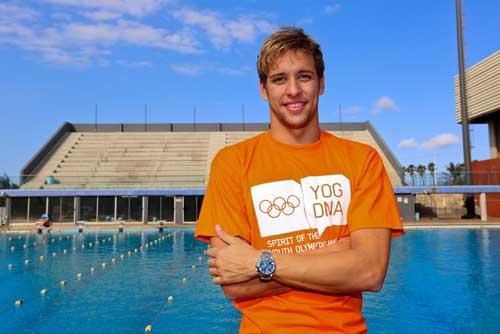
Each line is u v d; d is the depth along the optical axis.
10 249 17.08
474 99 34.75
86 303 8.14
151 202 30.53
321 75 1.98
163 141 43.69
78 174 36.41
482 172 30.44
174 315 7.30
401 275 10.59
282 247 1.75
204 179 34.88
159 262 13.56
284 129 1.89
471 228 24.22
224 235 1.78
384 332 6.28
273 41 1.85
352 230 1.72
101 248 17.47
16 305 8.02
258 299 1.71
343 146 1.93
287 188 1.80
